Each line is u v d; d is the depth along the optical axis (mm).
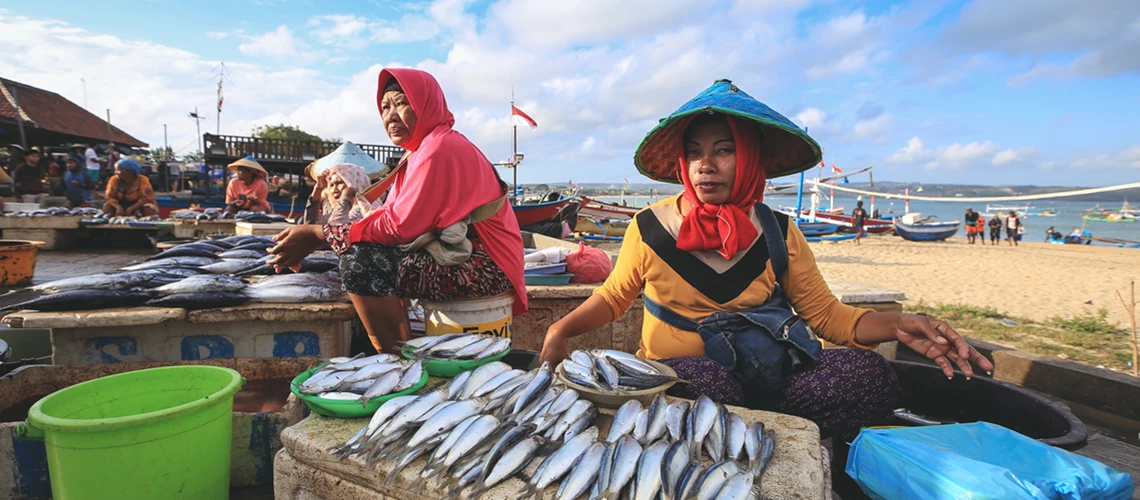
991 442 1744
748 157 2223
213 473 1905
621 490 1496
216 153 16109
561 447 1579
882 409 2160
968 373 1955
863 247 24266
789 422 1864
